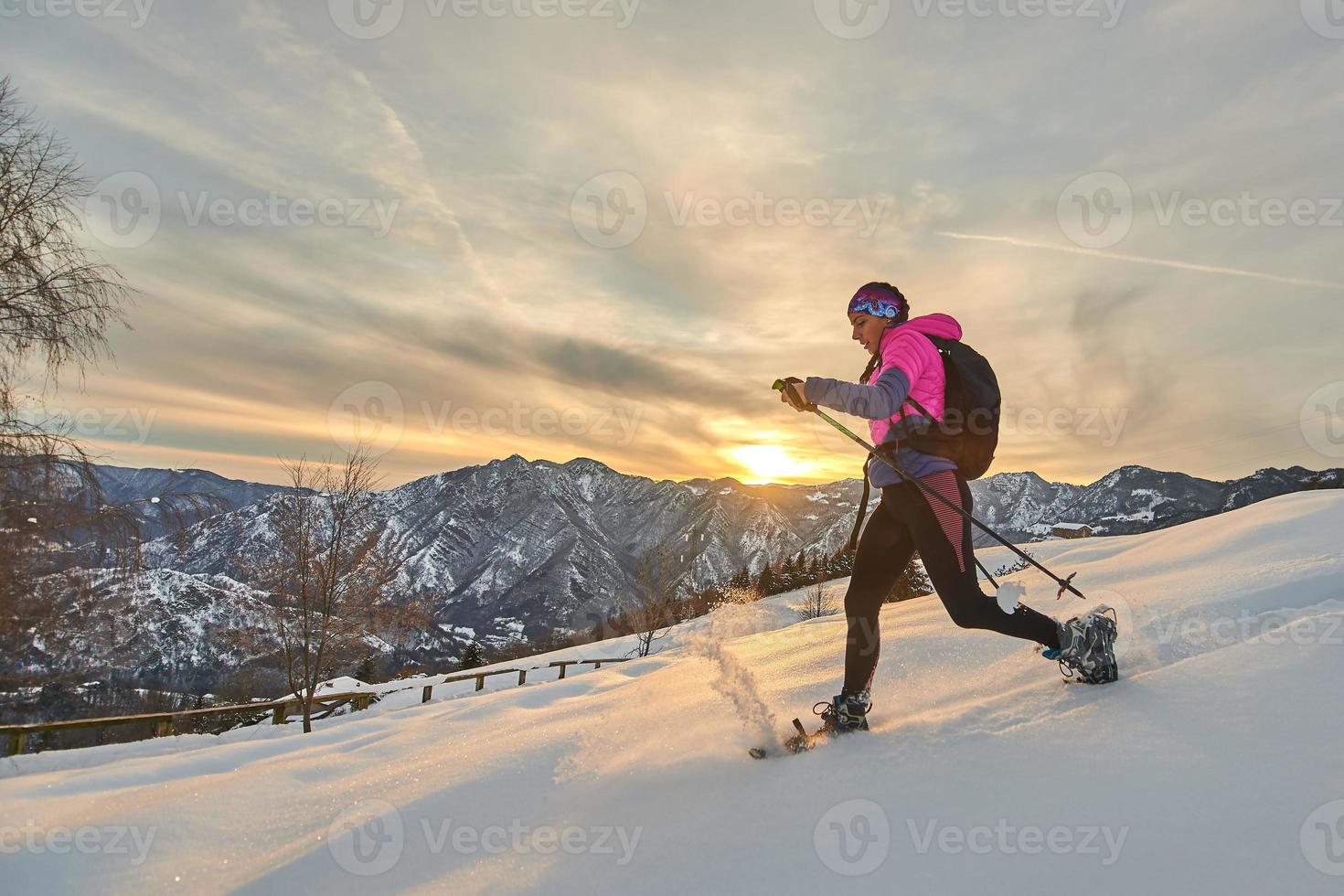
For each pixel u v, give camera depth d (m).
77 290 8.17
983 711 2.13
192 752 4.84
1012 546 2.22
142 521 9.09
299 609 16.70
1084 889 1.22
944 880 1.32
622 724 2.97
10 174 7.89
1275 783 1.41
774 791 1.85
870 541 2.36
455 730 3.99
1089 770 1.62
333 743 4.88
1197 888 1.16
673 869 1.58
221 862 2.13
